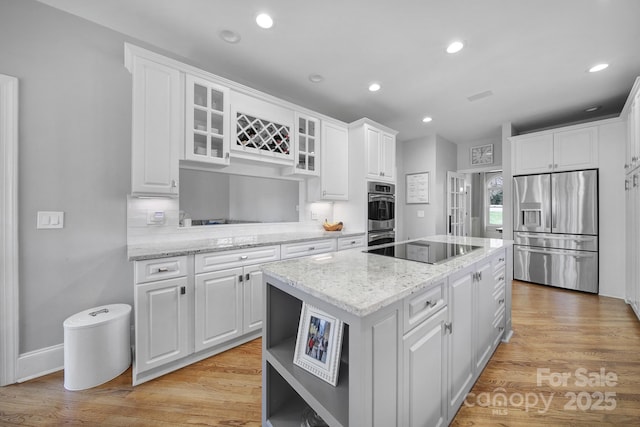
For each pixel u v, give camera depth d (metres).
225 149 2.31
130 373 1.78
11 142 1.64
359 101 3.26
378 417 0.86
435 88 2.90
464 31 1.99
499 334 2.06
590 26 1.91
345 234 3.02
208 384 1.68
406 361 0.99
